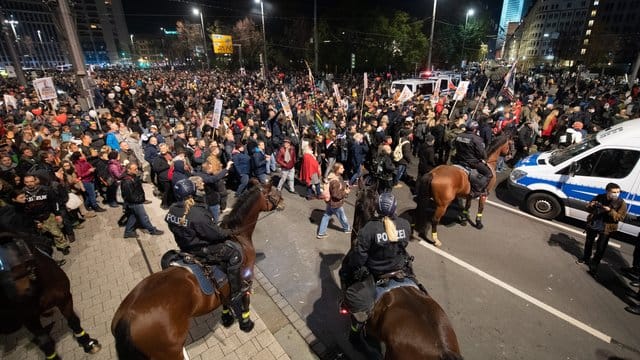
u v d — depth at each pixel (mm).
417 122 13656
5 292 3725
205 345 4781
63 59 136250
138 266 6535
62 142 9617
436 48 58906
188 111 18547
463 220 8219
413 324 3084
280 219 8602
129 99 22719
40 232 6363
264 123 14961
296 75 46969
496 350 4758
